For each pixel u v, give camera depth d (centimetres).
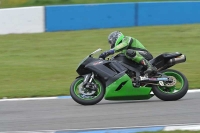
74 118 2398
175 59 2772
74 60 4828
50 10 6206
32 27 6191
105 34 6038
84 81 2692
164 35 5938
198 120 2262
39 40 5831
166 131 1984
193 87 3344
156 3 6450
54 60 4856
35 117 2475
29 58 5000
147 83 2738
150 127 2141
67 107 2731
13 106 2850
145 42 5625
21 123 2338
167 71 2803
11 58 5028
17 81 3888
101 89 2734
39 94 3269
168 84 2742
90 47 5450
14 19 6125
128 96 2734
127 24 6406
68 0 7981
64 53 5200
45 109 2702
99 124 2238
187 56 4878
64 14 6244
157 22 6488
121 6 6359
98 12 6309
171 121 2255
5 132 2148
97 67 2708
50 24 6228
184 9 6544
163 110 2519
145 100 2894
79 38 5872
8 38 5934
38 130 2162
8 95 3266
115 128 2144
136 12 6419
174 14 6519
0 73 4262
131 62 2783
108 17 6344
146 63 2733
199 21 6612
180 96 2758
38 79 3953
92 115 2455
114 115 2434
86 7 6281
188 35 5919
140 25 6444
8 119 2453
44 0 8006
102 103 2839
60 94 3272
